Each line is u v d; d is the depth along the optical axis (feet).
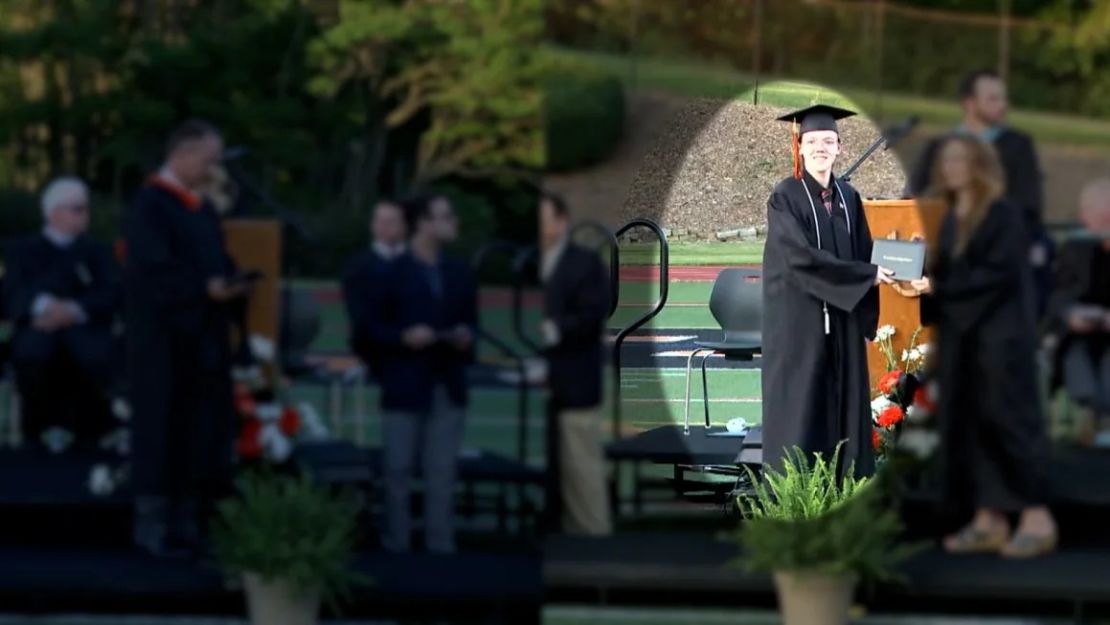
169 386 34.99
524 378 33.45
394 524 34.91
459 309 33.30
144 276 34.58
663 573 34.78
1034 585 35.88
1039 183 35.40
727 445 51.65
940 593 35.83
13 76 34.14
